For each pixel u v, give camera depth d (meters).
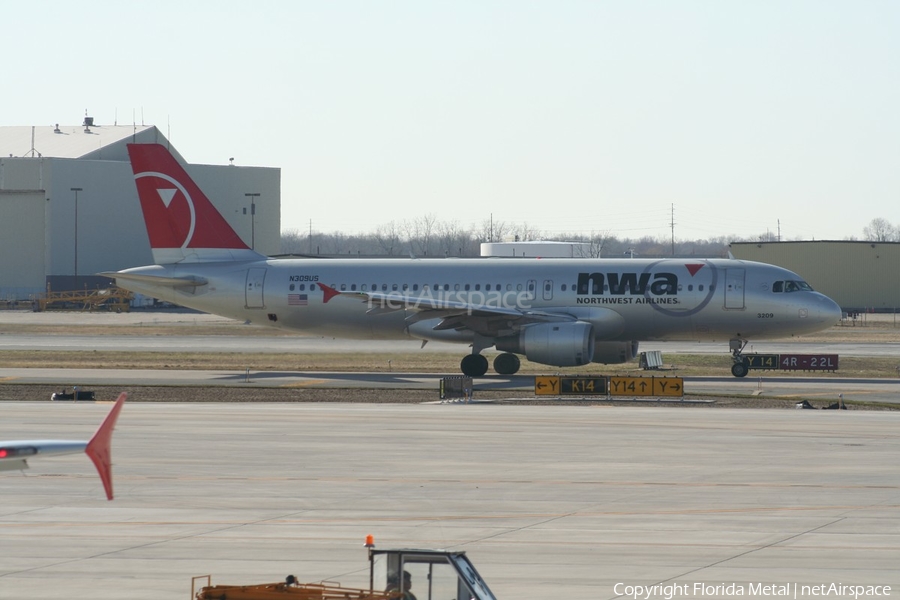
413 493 110.25
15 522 98.19
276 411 173.88
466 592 62.00
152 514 101.31
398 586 63.50
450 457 130.38
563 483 114.88
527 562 84.44
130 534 93.75
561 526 96.31
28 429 151.75
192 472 121.38
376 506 104.56
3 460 57.28
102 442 58.03
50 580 80.06
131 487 113.38
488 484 114.50
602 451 134.38
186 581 79.75
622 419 163.38
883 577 79.94
